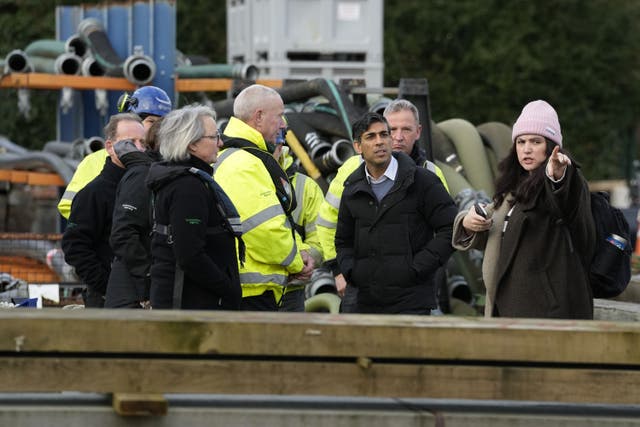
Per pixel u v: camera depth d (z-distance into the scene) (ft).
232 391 36.91
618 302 70.54
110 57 115.34
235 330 36.81
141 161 59.57
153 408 36.06
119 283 59.21
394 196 60.75
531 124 51.62
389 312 61.00
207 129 52.01
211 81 118.52
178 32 202.90
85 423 36.47
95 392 36.78
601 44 240.53
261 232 58.29
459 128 99.35
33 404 37.22
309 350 37.06
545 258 50.67
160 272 52.01
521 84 227.61
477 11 223.92
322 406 38.22
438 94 222.89
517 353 37.73
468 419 37.86
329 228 66.44
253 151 59.67
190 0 203.92
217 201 51.93
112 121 63.46
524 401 38.65
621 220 51.37
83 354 36.65
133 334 36.45
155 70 114.73
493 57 222.89
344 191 62.18
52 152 119.85
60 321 36.19
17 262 93.91
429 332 37.47
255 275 58.90
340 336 37.17
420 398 38.45
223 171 58.85
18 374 36.17
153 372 36.60
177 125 51.75
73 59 115.85
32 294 81.82
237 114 60.44
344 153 88.84
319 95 94.53
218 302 52.01
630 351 38.04
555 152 48.44
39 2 190.90
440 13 223.51
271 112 60.08
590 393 38.11
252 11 140.97
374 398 39.50
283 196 60.29
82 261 63.10
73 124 122.42
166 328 36.55
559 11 233.55
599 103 244.83
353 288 64.34
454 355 37.55
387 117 69.00
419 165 69.51
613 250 50.67
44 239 92.32
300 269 60.03
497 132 102.06
